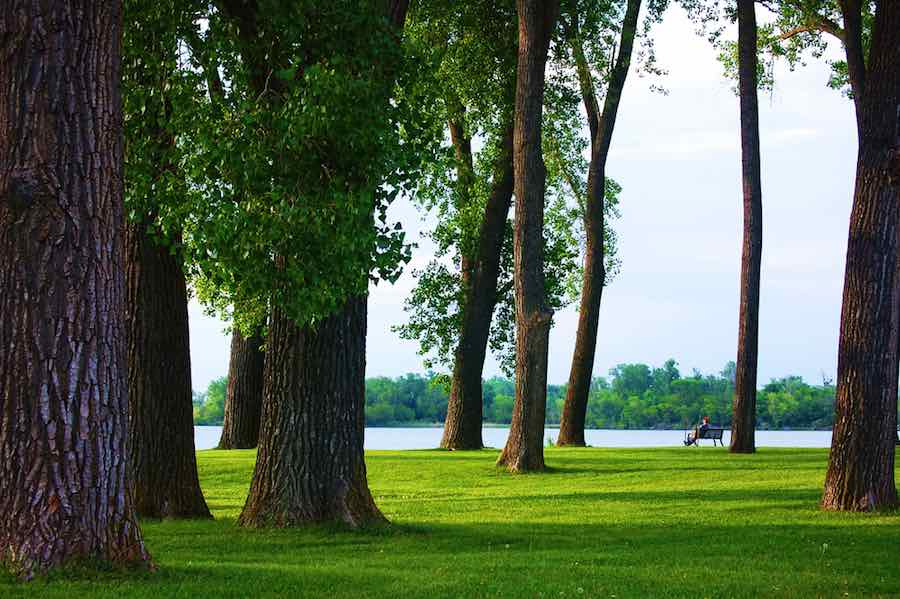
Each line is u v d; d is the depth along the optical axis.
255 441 40.19
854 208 18.20
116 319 10.16
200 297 34.28
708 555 12.83
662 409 129.38
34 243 9.78
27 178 9.79
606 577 10.83
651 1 38.84
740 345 36.62
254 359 40.28
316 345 15.34
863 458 17.98
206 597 9.19
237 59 14.46
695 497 21.12
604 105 38.78
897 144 17.70
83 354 9.84
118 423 10.09
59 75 9.92
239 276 13.64
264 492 15.44
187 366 17.86
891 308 17.98
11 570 9.40
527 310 28.80
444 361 45.00
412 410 128.00
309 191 13.57
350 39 13.96
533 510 19.09
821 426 117.75
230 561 12.25
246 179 13.24
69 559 9.62
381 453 37.19
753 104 36.44
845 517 17.06
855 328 18.09
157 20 14.22
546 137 42.47
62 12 9.96
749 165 36.47
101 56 10.19
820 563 12.00
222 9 14.54
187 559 12.35
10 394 9.70
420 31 38.34
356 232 13.25
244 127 13.54
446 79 37.91
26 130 9.86
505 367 46.81
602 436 100.31
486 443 70.94
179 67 14.57
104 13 10.24
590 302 41.59
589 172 40.12
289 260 13.55
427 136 14.68
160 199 13.91
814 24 35.62
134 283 17.59
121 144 10.44
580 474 27.47
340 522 15.11
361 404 15.75
